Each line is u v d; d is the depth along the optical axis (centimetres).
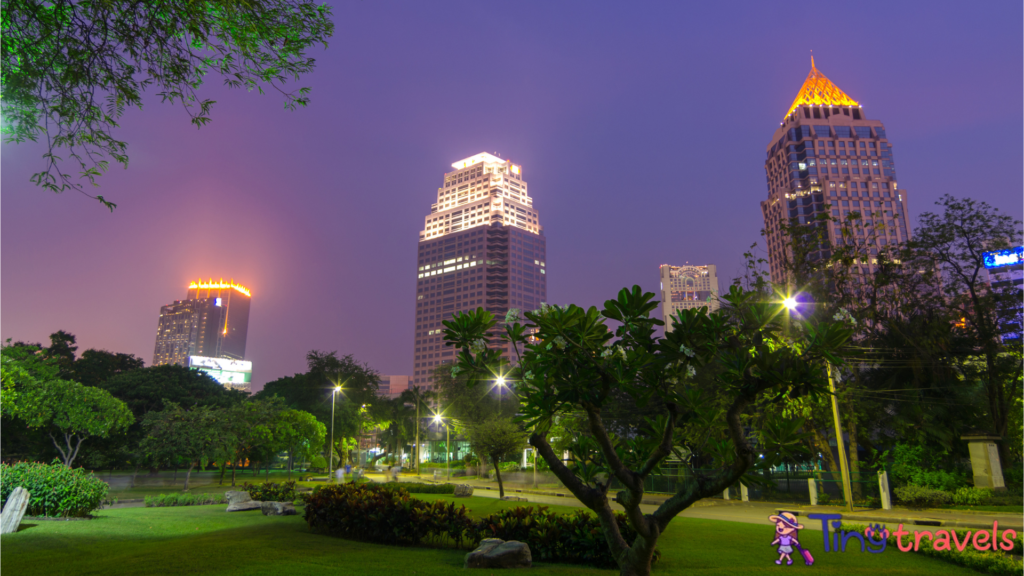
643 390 525
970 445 2980
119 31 670
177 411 3384
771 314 516
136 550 1187
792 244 3512
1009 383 3316
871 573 1101
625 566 530
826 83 17112
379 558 1152
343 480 4878
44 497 1645
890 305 3428
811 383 474
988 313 3344
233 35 713
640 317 528
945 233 3475
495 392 6222
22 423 4412
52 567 987
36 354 3988
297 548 1243
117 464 5397
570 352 535
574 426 3194
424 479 5841
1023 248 3288
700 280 18312
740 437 483
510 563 1090
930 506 2652
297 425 4628
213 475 5756
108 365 7269
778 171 16175
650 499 3319
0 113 685
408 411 8931
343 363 6656
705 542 1490
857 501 2816
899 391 3183
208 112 761
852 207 14350
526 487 4441
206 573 950
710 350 521
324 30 745
